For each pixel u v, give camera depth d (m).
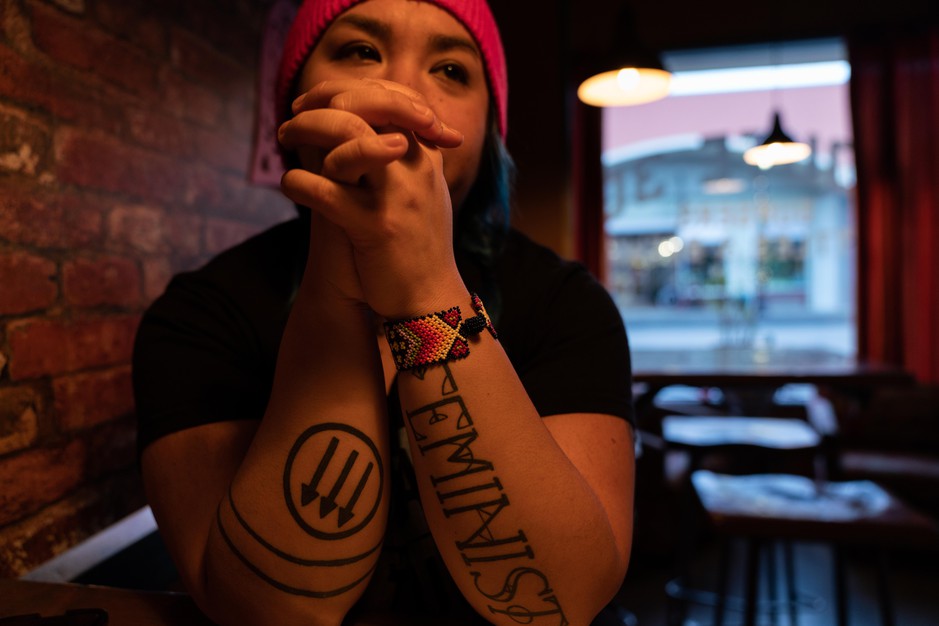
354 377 0.48
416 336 0.45
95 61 0.95
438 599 0.61
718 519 1.58
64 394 0.89
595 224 3.76
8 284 0.79
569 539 0.47
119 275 1.01
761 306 4.39
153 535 1.07
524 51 2.95
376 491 0.49
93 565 0.93
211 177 1.29
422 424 0.46
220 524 0.49
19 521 0.81
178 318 0.66
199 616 0.56
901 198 3.41
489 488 0.46
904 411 3.15
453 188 0.70
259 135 1.49
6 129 0.79
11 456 0.79
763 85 4.05
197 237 1.24
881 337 3.43
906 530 1.49
